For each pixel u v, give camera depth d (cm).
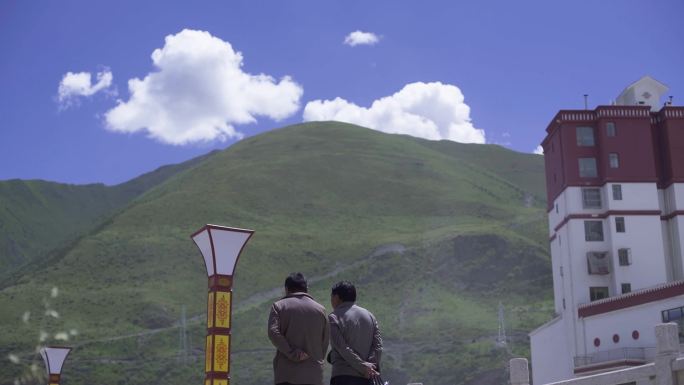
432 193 19288
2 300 13425
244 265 14712
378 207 18562
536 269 14425
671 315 5556
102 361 11544
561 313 6762
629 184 6712
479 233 15588
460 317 12775
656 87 7312
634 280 6494
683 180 6862
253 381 10862
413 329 12494
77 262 15288
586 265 6588
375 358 1033
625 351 5684
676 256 6750
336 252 15588
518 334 11719
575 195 6762
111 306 13400
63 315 12975
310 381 977
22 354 10962
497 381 10319
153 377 11250
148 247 15575
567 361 6500
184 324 12794
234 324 12569
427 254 15262
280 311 995
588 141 6888
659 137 7106
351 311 1046
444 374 10875
